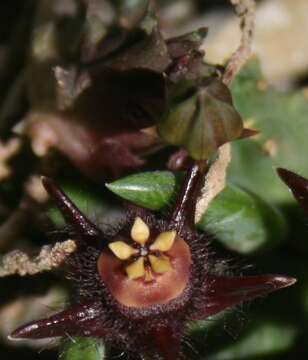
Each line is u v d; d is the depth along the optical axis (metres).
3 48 0.20
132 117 0.15
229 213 0.15
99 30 0.16
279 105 0.17
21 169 0.17
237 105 0.17
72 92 0.15
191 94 0.13
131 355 0.13
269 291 0.13
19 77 0.18
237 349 0.15
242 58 0.15
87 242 0.13
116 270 0.13
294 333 0.16
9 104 0.18
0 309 0.17
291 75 0.21
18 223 0.17
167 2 0.21
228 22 0.20
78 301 0.13
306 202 0.13
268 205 0.15
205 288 0.13
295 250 0.16
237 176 0.16
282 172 0.13
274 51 0.21
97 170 0.16
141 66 0.15
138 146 0.15
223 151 0.14
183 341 0.14
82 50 0.16
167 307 0.13
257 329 0.16
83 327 0.13
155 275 0.13
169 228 0.13
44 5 0.18
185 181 0.13
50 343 0.14
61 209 0.13
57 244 0.13
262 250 0.15
